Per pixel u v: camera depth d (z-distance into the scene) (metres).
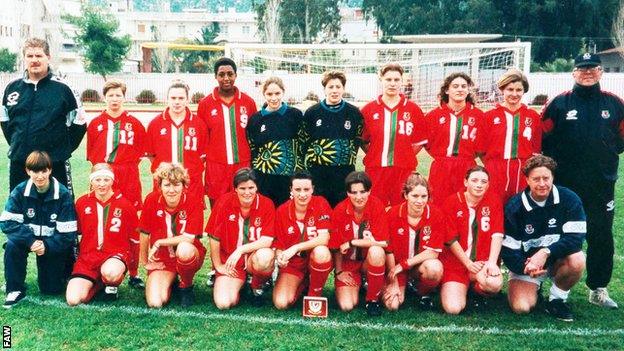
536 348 3.67
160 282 4.46
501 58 18.25
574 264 4.10
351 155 4.99
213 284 4.96
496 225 4.39
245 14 76.31
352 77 24.45
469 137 5.16
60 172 4.80
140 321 4.06
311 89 21.02
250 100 5.25
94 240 4.54
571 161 4.49
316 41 47.31
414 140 5.19
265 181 5.00
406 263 4.37
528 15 34.19
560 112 4.52
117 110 5.31
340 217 4.45
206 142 5.23
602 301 4.49
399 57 19.77
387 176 5.11
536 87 27.83
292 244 4.50
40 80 4.64
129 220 4.61
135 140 5.39
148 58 37.94
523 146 5.00
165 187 4.32
